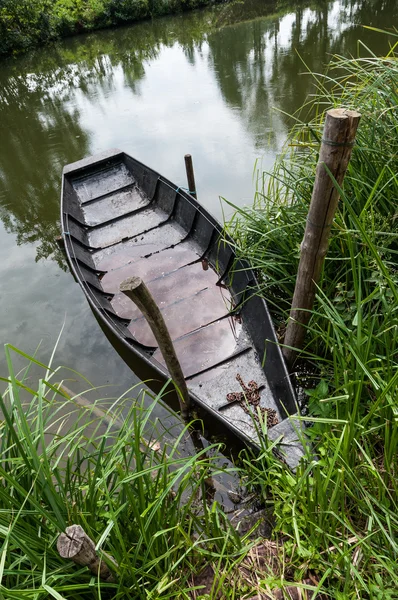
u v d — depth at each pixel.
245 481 2.40
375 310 2.35
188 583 1.74
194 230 4.82
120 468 1.67
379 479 1.66
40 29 17.27
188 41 14.70
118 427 2.96
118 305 4.23
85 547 1.28
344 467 1.72
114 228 5.44
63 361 3.76
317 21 12.78
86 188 6.20
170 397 3.18
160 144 7.62
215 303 3.96
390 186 2.71
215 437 2.71
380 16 11.43
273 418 2.78
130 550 1.67
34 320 4.33
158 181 5.45
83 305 4.49
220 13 17.77
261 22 14.59
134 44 15.79
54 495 1.52
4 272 5.22
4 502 1.50
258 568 1.74
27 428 1.49
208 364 3.39
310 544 1.71
